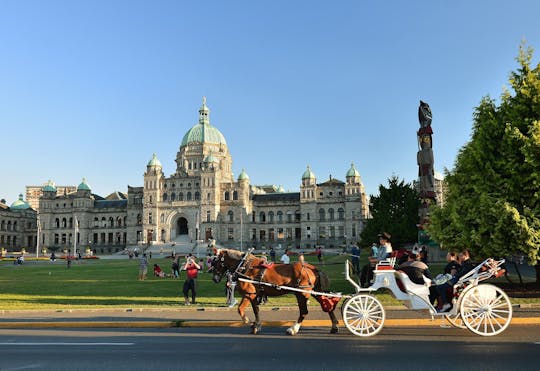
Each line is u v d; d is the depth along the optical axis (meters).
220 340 15.04
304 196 135.50
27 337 16.02
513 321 17.16
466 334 15.20
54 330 17.78
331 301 16.09
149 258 99.31
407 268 15.76
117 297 28.38
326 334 15.88
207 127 151.62
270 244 136.25
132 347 13.97
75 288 34.56
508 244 23.41
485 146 26.23
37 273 53.69
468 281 15.91
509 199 24.55
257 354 12.71
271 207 140.50
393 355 12.26
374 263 17.66
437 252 49.53
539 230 22.91
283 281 16.34
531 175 23.33
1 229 158.88
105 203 154.62
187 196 136.75
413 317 18.41
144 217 137.00
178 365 11.55
